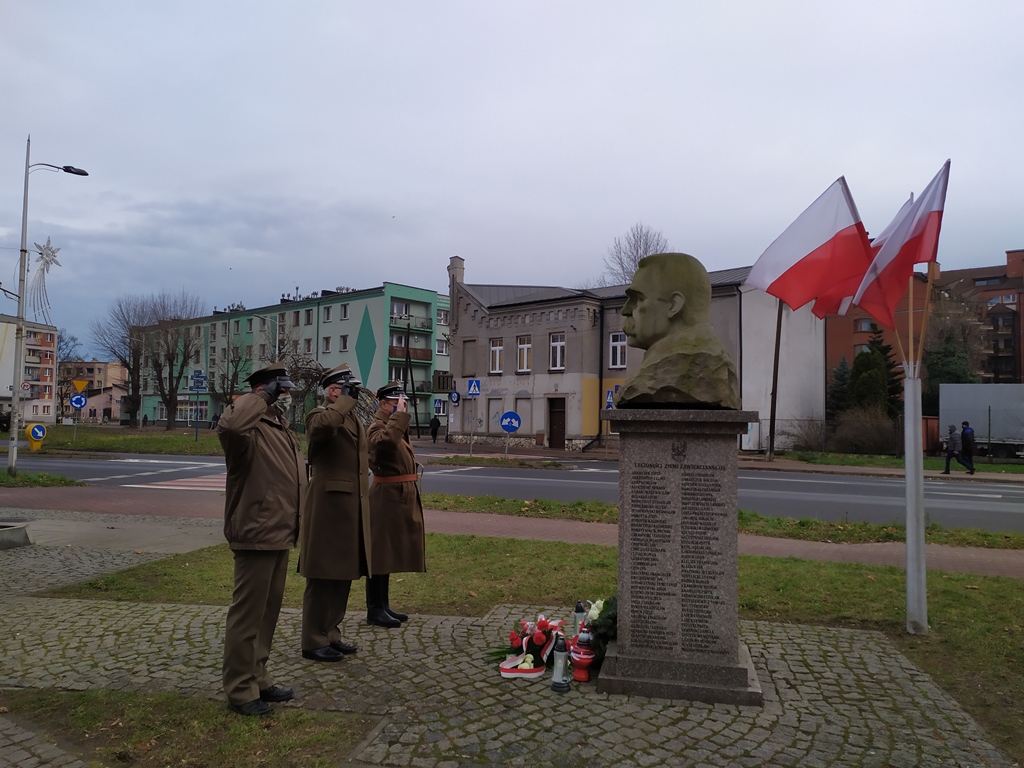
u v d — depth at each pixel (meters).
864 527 10.42
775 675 4.66
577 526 10.91
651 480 4.36
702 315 4.62
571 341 34.06
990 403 31.83
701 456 4.29
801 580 7.14
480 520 11.44
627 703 4.16
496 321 37.25
